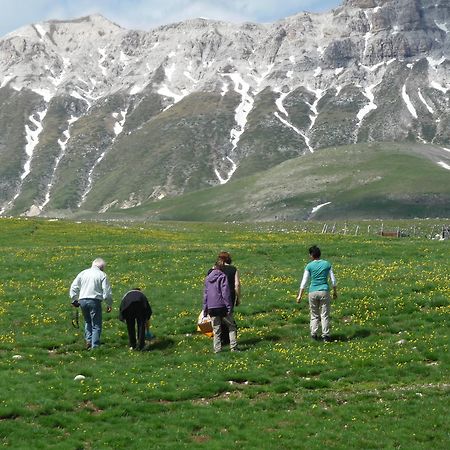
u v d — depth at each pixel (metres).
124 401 29.06
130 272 60.00
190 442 25.62
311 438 25.94
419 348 36.62
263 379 32.56
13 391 29.55
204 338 40.25
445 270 55.91
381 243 74.50
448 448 25.16
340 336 39.66
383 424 27.22
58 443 25.17
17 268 63.19
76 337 40.44
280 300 47.19
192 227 157.88
